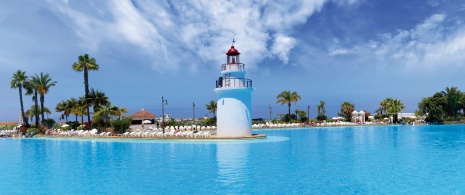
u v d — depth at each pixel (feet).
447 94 279.49
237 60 120.16
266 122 237.45
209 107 274.57
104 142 110.63
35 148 95.14
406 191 42.06
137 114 204.03
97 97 173.06
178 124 205.36
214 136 115.75
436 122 256.52
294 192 42.16
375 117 307.37
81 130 142.10
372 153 75.36
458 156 70.13
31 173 56.08
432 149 82.79
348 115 309.42
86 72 176.24
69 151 85.87
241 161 64.64
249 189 43.68
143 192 43.14
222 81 119.85
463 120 262.06
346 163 61.87
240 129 118.11
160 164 62.64
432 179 48.26
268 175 51.67
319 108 304.50
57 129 156.15
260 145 93.97
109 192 43.47
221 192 42.39
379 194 40.96
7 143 114.52
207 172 54.44
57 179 51.24
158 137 115.03
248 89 118.83
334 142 102.94
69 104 205.98
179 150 83.25
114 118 157.89
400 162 62.64
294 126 219.41
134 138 117.08
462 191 41.83
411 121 262.67
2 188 46.09
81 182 49.03
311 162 63.00
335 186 44.80
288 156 71.10
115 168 59.52
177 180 49.11
